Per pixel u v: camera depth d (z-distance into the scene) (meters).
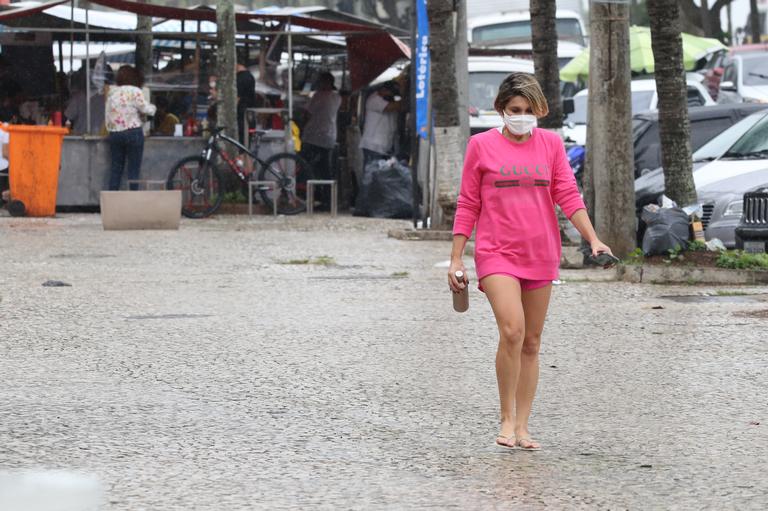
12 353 17.47
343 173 50.97
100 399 14.53
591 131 29.08
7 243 33.59
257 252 32.16
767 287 25.08
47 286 24.72
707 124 36.34
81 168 47.00
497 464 11.88
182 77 48.41
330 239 36.38
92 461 11.88
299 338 18.81
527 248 12.42
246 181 46.41
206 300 22.98
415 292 24.25
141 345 18.14
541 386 15.45
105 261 29.47
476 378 15.88
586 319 20.73
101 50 49.19
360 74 51.38
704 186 29.39
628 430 13.24
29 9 46.56
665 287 25.12
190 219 44.62
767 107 36.41
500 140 12.53
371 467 11.75
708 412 14.09
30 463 11.80
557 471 11.64
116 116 45.62
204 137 47.88
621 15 28.72
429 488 11.05
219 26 46.78
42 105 48.53
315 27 48.75
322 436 12.91
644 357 17.34
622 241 28.88
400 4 49.97
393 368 16.52
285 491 10.94
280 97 49.34
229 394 14.88
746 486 11.13
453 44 36.00
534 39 32.84
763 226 26.39
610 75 28.75
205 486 11.08
